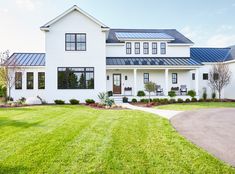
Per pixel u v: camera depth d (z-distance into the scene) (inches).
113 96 829.8
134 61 901.8
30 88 868.6
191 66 872.9
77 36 783.7
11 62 832.3
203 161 187.0
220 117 427.2
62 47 776.9
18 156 196.9
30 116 425.7
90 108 587.5
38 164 179.2
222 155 204.7
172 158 194.5
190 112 498.0
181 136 274.5
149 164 180.2
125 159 191.2
